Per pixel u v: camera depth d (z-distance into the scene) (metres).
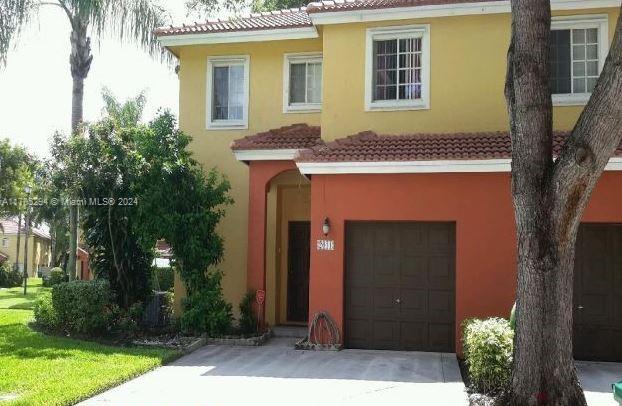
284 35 15.02
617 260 11.27
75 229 15.92
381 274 12.05
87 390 8.49
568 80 12.86
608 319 11.24
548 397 6.88
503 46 12.93
